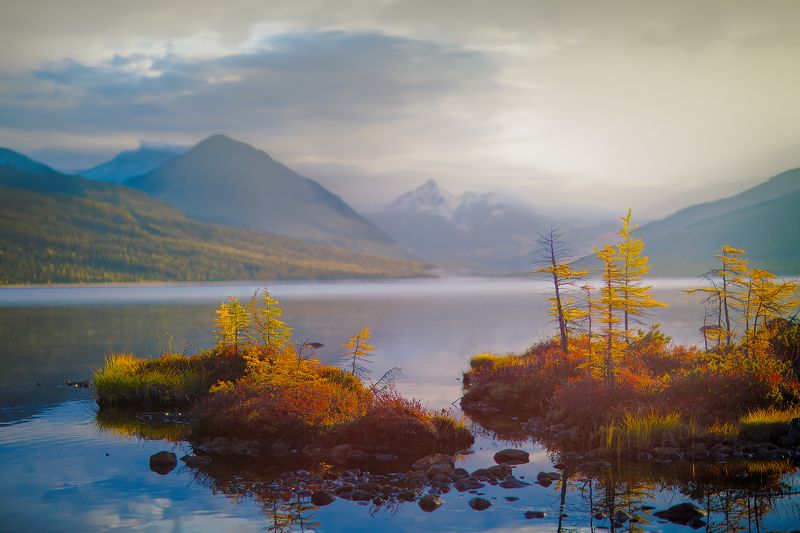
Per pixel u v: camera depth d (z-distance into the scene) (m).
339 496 17.12
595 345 27.50
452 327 76.06
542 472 18.75
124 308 126.12
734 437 21.19
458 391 33.41
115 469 19.47
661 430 21.59
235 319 33.59
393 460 20.83
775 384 24.42
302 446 22.03
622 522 14.91
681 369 28.58
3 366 42.56
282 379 25.67
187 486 17.86
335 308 125.12
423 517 15.44
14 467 19.56
